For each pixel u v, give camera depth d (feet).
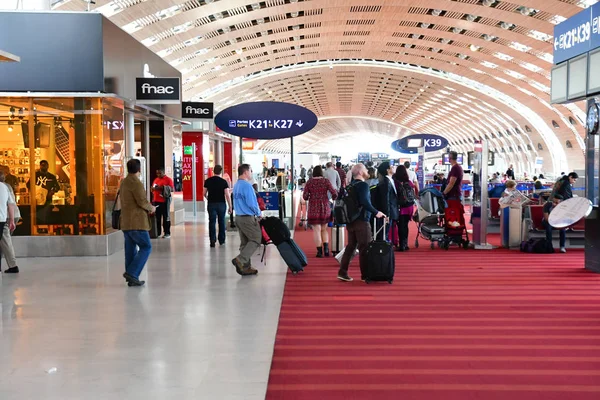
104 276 31.27
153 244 45.24
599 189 33.14
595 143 33.65
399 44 154.10
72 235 38.65
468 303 25.05
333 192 38.99
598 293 27.12
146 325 21.13
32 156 38.63
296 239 49.65
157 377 15.75
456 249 43.21
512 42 135.03
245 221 31.42
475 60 161.17
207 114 63.16
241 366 16.63
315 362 17.16
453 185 42.34
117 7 82.28
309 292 27.45
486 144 42.75
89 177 38.58
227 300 25.32
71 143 38.52
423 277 31.42
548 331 20.53
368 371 16.37
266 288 28.02
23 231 38.60
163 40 108.06
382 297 26.32
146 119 57.88
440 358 17.49
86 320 21.88
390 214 38.70
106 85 38.83
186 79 149.79
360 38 144.77
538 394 14.65
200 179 85.76
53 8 73.72
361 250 29.66
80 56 38.09
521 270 33.65
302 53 159.94
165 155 59.11
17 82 38.01
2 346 18.62
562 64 35.32
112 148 40.19
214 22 109.50
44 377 15.78
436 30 134.62
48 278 30.73
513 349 18.40
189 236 50.75
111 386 15.10
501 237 44.42
